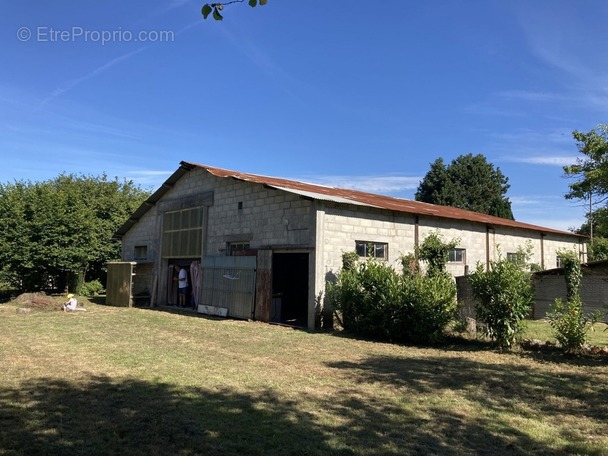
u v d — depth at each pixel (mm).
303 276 18281
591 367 8391
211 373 7652
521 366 8484
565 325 9477
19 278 24672
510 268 10391
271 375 7590
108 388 6621
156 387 6699
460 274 18422
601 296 15094
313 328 13445
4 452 4379
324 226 14117
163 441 4703
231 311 16328
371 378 7512
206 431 4984
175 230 20953
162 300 21297
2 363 8211
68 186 29891
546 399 6418
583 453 4602
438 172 48406
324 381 7266
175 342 10836
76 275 26312
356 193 21422
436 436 4992
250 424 5223
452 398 6414
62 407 5742
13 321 14453
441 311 10773
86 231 24719
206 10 4480
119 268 22156
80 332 12227
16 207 22750
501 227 20703
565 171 11195
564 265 13938
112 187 33875
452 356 9445
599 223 10469
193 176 20094
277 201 15648
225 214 18031
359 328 12297
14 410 5605
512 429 5234
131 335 11852
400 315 11141
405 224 16516
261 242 16141
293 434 4941
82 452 4414
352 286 12586
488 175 47750
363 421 5410
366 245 15367
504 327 10188
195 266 19359
